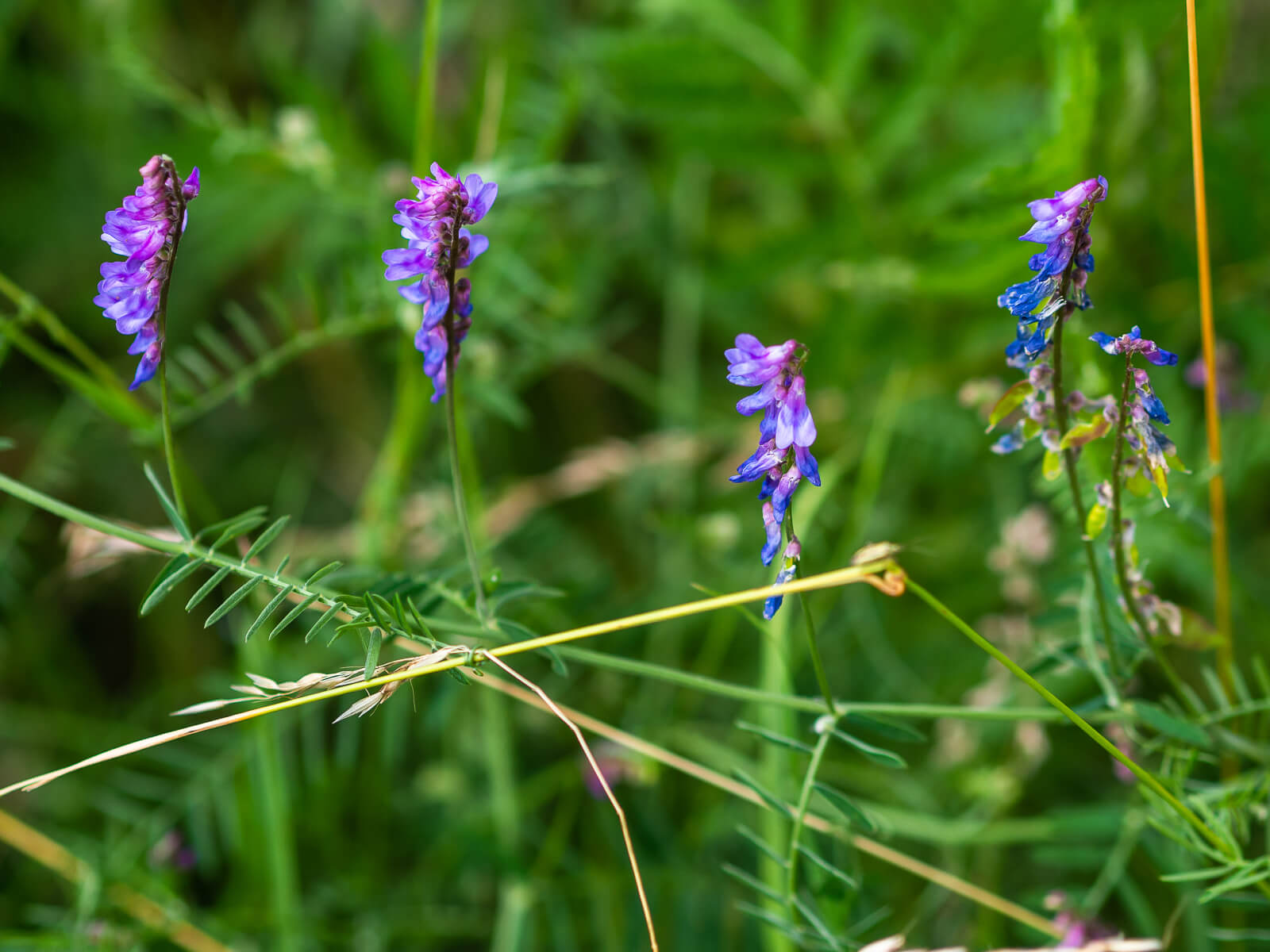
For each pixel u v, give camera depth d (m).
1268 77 1.11
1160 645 0.75
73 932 0.82
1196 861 0.79
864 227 1.04
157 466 1.14
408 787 0.94
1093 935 0.77
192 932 0.84
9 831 0.83
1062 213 0.67
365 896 0.89
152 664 1.11
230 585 0.89
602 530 1.11
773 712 0.81
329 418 1.21
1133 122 0.89
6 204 1.16
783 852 0.80
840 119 1.05
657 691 0.92
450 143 1.02
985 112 1.17
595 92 1.06
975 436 1.03
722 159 1.08
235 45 1.23
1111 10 0.89
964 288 0.92
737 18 1.03
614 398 1.21
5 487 0.71
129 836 0.87
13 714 1.00
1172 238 0.95
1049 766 0.90
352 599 0.71
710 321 1.20
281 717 0.86
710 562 0.99
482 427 1.05
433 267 0.68
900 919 0.87
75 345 0.82
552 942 0.88
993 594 0.97
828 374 1.08
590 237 1.14
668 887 0.86
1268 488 0.98
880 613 0.98
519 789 0.89
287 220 1.13
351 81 1.23
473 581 0.73
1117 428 0.70
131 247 0.68
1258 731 0.79
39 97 1.17
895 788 0.89
